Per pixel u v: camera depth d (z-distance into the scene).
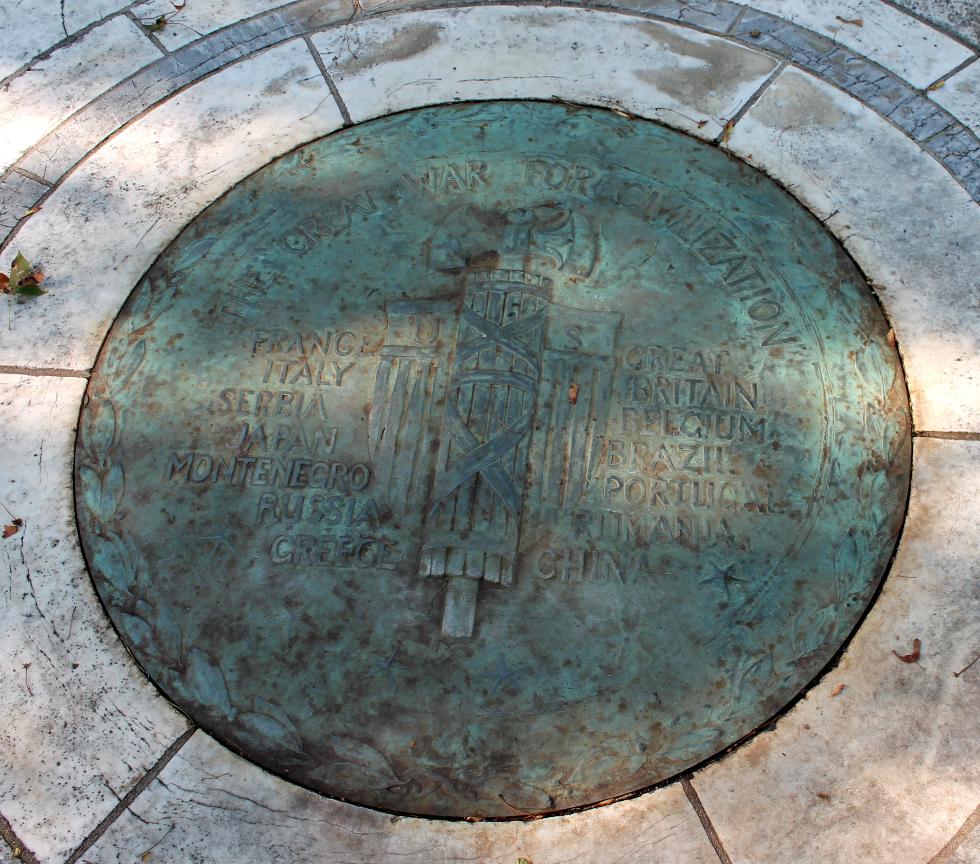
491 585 1.43
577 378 1.52
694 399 1.51
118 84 1.85
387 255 1.62
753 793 1.38
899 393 1.55
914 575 1.47
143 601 1.45
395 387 1.52
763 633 1.42
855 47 1.85
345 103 1.81
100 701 1.42
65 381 1.59
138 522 1.48
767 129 1.76
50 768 1.40
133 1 1.91
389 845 1.36
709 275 1.61
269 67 1.86
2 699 1.43
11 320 1.63
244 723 1.40
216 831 1.37
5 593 1.47
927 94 1.80
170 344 1.57
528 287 1.57
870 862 1.35
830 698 1.41
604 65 1.84
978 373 1.58
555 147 1.73
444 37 1.87
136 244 1.69
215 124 1.80
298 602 1.43
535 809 1.37
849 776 1.38
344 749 1.38
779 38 1.86
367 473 1.48
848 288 1.62
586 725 1.39
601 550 1.44
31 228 1.71
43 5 1.92
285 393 1.53
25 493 1.52
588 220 1.65
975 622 1.44
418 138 1.75
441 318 1.56
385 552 1.45
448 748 1.38
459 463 1.47
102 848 1.37
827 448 1.50
